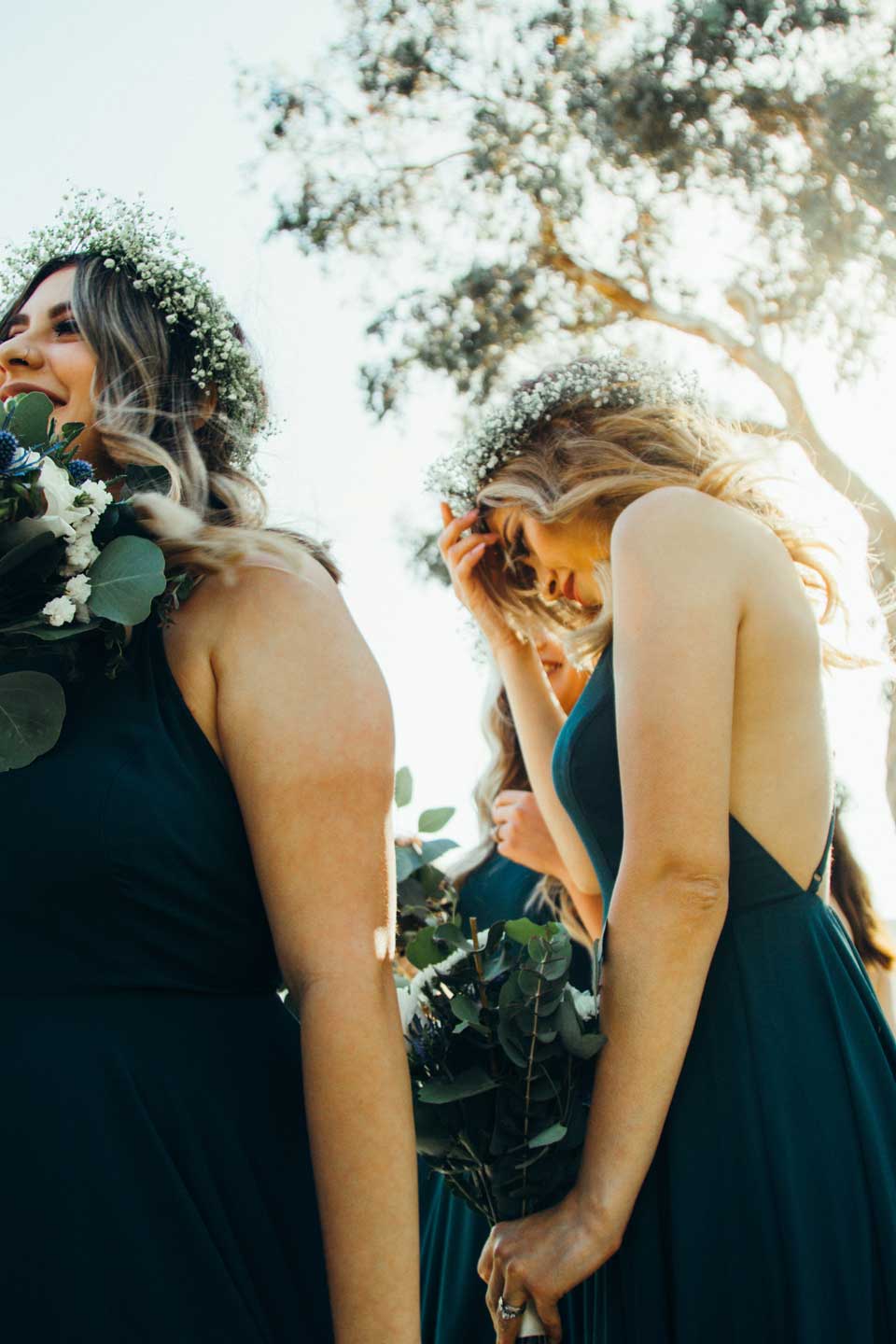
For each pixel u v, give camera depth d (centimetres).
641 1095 182
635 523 202
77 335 200
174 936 161
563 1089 193
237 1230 155
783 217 756
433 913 309
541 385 254
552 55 786
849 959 197
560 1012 189
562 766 214
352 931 160
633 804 187
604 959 191
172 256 204
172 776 162
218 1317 148
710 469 222
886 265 741
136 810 158
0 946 156
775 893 193
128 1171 149
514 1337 185
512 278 806
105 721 165
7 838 157
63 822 156
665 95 760
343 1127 153
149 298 203
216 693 169
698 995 183
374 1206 151
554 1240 184
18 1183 146
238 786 165
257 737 164
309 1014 157
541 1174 192
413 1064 199
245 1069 163
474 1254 218
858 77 739
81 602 161
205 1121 157
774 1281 177
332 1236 151
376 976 160
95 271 201
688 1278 181
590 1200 183
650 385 248
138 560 162
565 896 317
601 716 211
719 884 184
